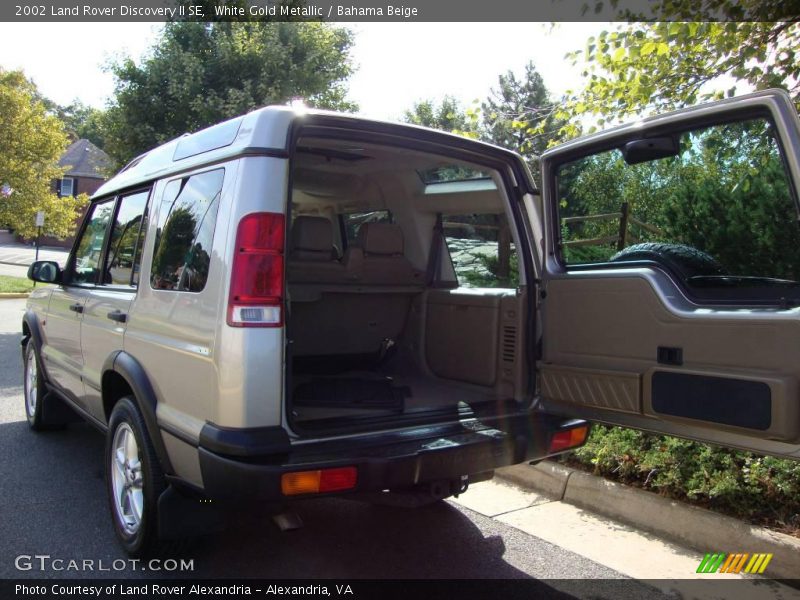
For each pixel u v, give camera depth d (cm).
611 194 355
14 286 1922
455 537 406
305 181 507
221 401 276
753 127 286
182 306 313
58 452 547
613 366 327
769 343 264
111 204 455
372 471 285
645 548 392
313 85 1117
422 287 478
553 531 416
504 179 392
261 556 375
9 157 1816
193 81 1062
